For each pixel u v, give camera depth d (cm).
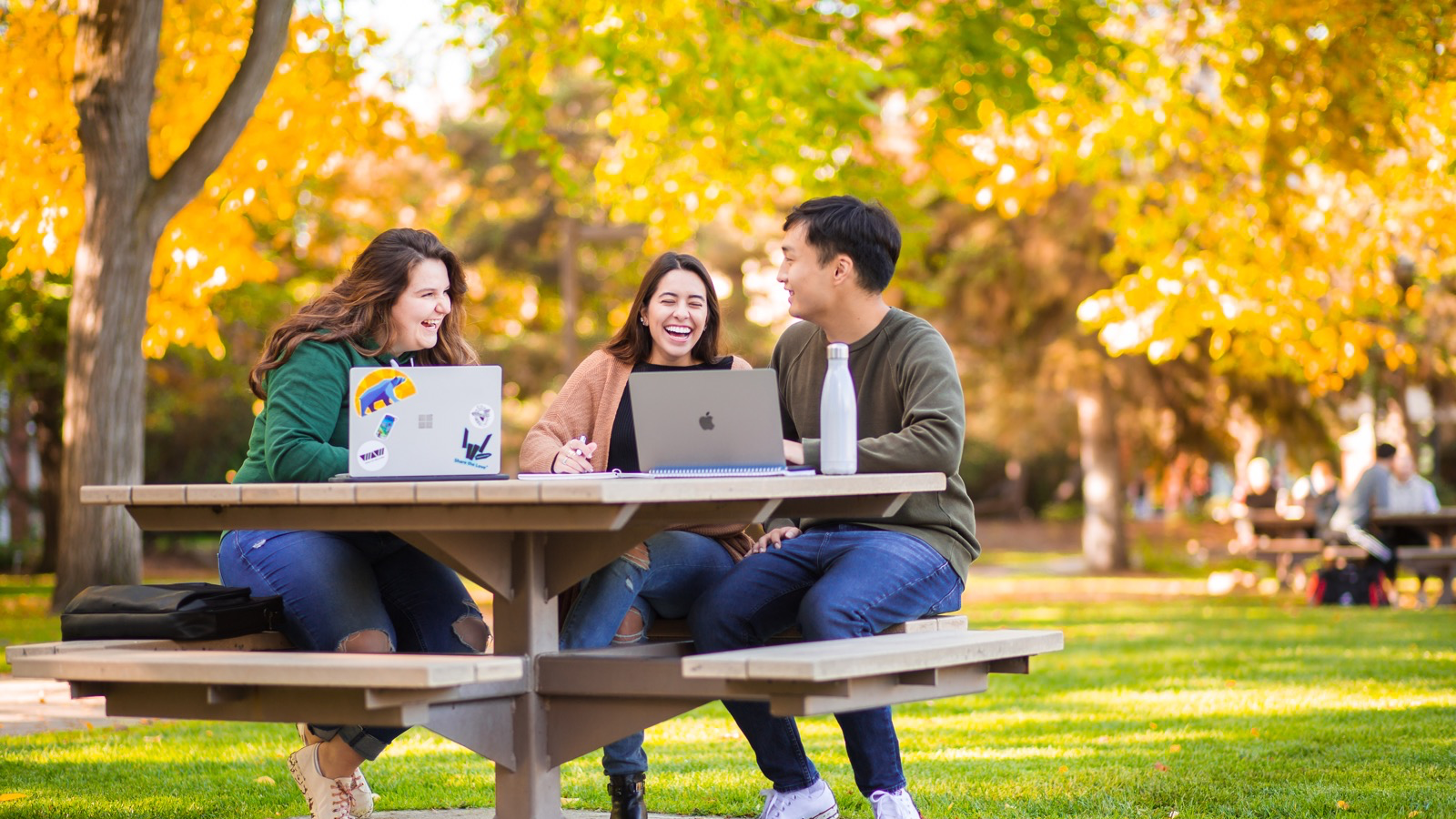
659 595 381
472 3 1100
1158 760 497
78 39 971
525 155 2589
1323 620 1130
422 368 330
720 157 1180
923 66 1037
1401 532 1374
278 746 565
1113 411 2131
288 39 1038
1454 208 1029
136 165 981
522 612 328
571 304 2067
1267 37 924
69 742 579
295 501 301
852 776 480
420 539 312
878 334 392
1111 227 1178
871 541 362
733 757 524
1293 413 2011
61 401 1983
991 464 3803
